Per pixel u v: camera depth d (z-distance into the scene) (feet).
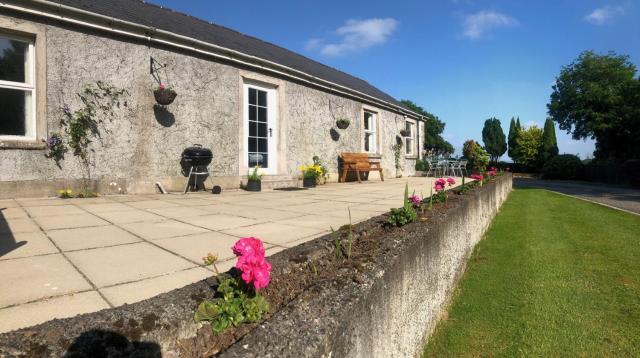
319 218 13.23
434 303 8.43
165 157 20.79
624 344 7.77
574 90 79.77
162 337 3.51
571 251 14.97
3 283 5.97
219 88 23.54
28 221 11.45
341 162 35.55
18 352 2.91
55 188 17.11
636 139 67.77
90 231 10.21
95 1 20.66
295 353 3.21
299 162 30.30
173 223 11.78
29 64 16.80
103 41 18.43
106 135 18.53
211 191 22.54
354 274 4.94
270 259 5.54
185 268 6.98
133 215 13.07
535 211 26.48
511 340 8.04
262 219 12.89
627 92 71.56
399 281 5.97
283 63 30.07
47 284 5.96
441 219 9.37
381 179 38.27
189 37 21.25
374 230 8.13
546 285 11.12
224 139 23.88
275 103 28.19
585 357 7.36
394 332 5.71
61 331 3.18
